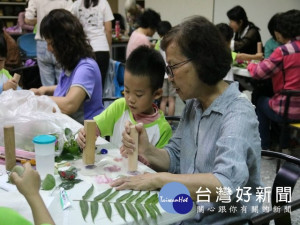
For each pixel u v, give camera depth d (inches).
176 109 175.8
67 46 73.0
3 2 276.8
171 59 40.2
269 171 106.7
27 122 48.1
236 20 166.2
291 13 109.0
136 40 141.6
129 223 33.3
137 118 57.0
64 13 73.4
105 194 37.3
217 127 42.5
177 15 263.6
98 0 133.0
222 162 36.9
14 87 73.0
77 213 34.1
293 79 108.0
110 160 47.0
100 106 78.4
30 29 216.4
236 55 139.3
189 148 47.6
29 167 29.5
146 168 44.8
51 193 36.5
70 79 75.9
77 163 45.8
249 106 41.5
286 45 107.2
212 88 42.8
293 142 126.6
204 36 38.7
